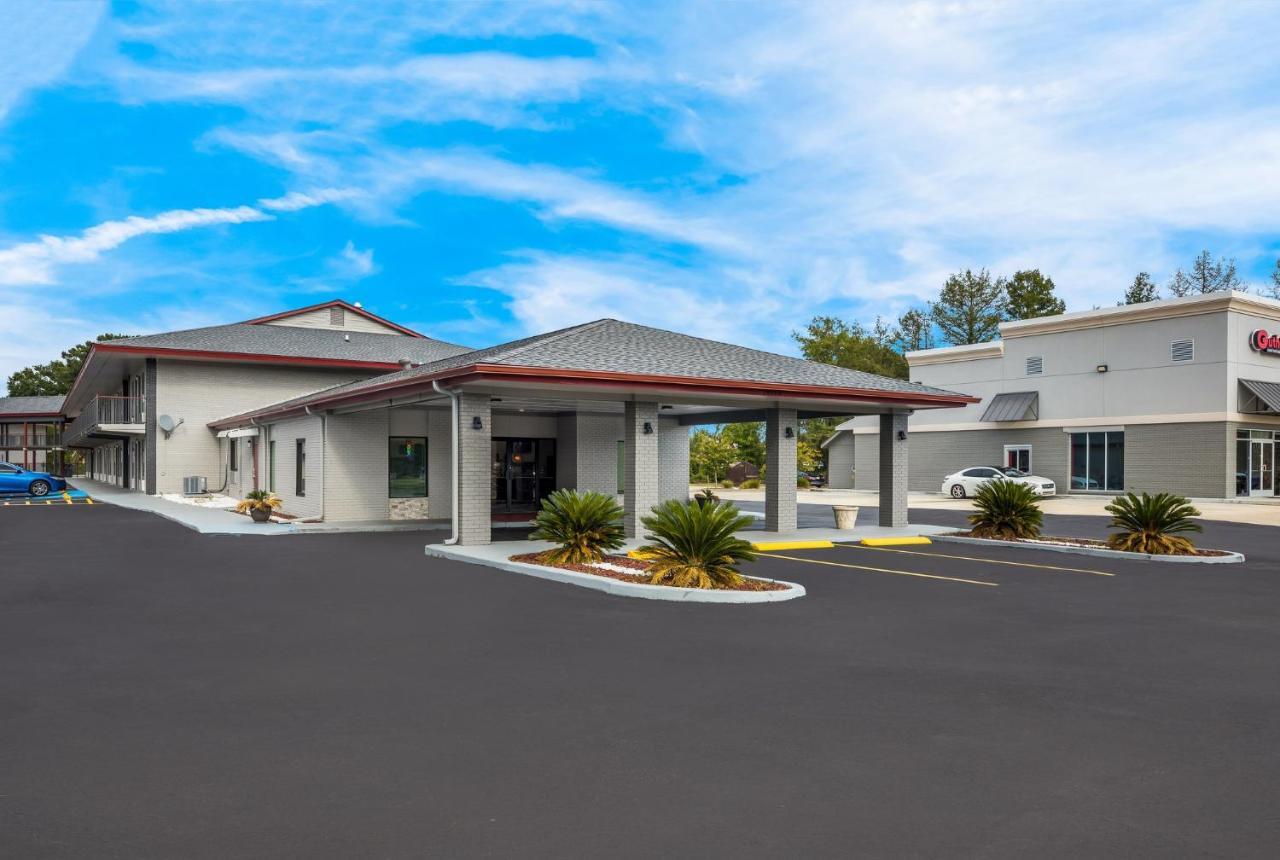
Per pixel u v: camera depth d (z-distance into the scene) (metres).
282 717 6.16
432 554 16.28
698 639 8.91
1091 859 4.07
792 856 4.07
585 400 19.08
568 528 14.40
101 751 5.44
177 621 9.70
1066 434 38.25
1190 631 9.59
